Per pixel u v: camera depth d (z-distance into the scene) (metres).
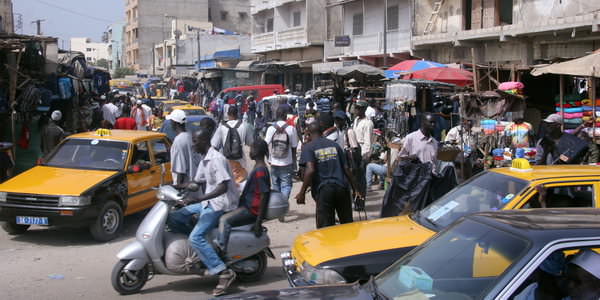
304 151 7.21
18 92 15.59
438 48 26.84
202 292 6.47
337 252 4.99
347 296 3.69
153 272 6.37
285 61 44.06
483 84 17.28
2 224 9.23
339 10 38.53
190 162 8.55
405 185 7.40
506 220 3.61
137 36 84.94
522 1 21.58
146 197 9.84
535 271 3.09
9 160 12.30
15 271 7.27
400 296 3.60
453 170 7.46
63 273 7.18
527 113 16.16
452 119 15.32
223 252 6.33
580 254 3.14
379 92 18.52
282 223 10.16
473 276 3.41
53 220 8.34
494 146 10.55
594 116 10.24
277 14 43.78
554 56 21.06
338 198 7.17
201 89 49.91
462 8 25.03
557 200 5.21
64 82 17.42
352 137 9.68
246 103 27.00
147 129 20.61
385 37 28.09
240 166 10.04
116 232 9.02
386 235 5.28
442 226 5.38
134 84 57.31
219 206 6.13
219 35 66.75
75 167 9.39
